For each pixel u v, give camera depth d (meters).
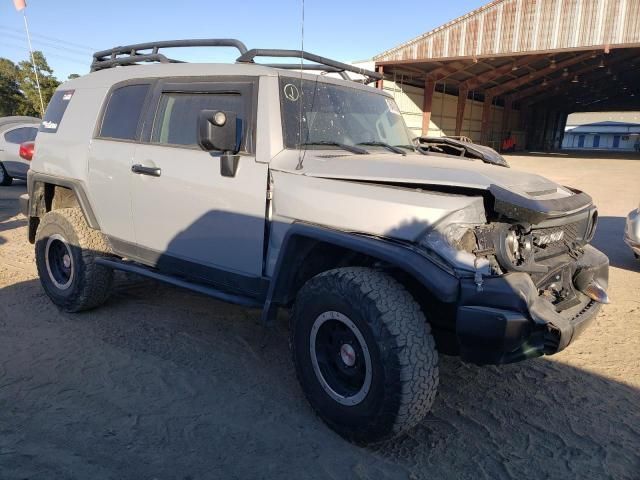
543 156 38.56
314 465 2.90
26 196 5.51
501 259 2.91
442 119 38.25
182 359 4.10
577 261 3.48
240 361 4.10
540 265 3.08
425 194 2.95
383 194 3.04
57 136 5.07
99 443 3.03
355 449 3.06
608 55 31.72
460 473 2.88
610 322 5.09
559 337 2.85
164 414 3.35
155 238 4.26
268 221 3.52
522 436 3.23
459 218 2.88
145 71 4.48
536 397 3.69
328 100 4.00
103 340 4.40
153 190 4.16
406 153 4.09
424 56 28.14
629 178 20.56
